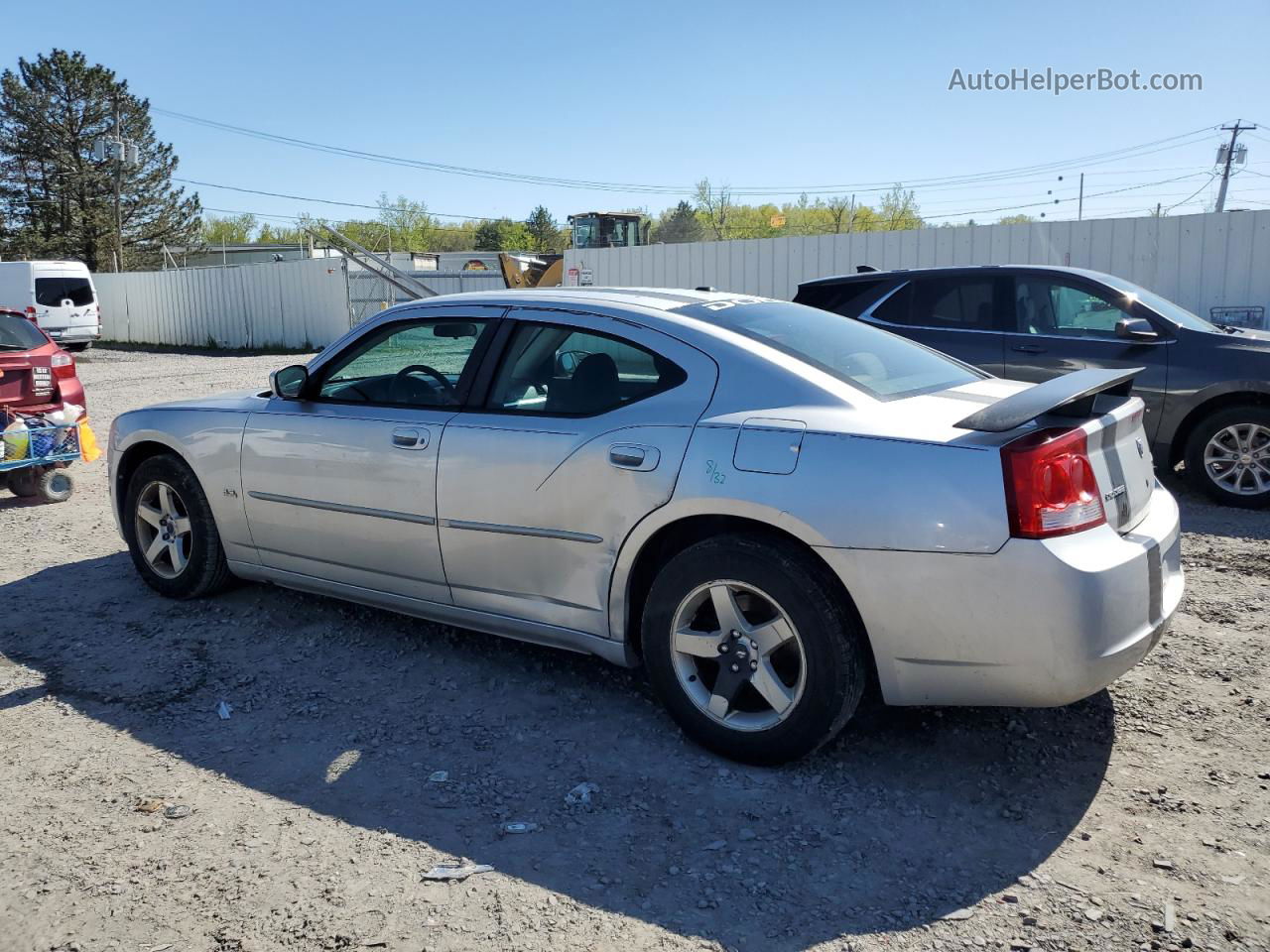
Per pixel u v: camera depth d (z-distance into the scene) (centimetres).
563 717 374
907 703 313
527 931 251
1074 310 728
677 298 397
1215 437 684
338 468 421
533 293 405
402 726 369
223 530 477
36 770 338
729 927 252
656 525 336
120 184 5297
